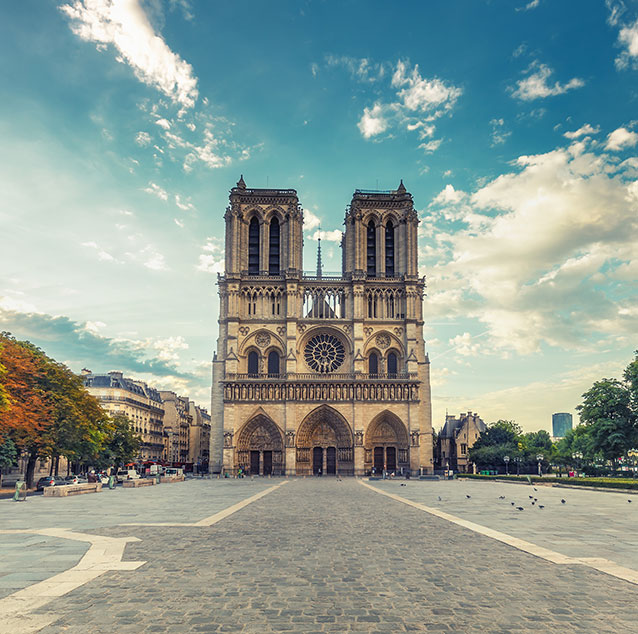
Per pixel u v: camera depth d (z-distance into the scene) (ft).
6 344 252.21
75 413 272.51
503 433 518.78
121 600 52.26
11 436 247.91
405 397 440.86
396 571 65.16
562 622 46.37
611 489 233.96
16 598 52.65
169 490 238.27
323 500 177.68
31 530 99.40
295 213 468.75
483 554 76.23
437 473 483.92
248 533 96.68
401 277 466.29
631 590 56.29
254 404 433.07
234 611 49.16
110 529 101.09
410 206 476.54
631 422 323.98
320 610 49.62
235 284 450.30
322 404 435.53
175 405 636.48
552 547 81.76
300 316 455.63
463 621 46.73
